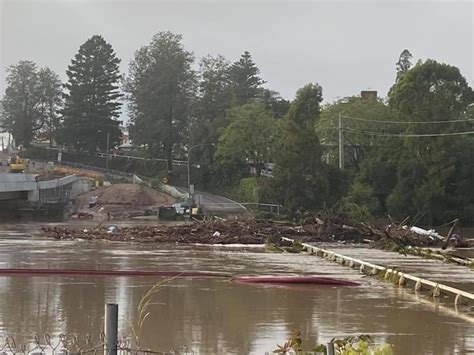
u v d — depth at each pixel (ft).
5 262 99.30
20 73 488.85
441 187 247.29
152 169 416.26
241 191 339.77
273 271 93.76
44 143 504.84
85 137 437.99
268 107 440.04
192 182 389.19
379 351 32.65
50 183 291.99
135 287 73.92
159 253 121.08
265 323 54.60
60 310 58.75
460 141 254.68
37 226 205.26
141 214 283.38
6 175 239.30
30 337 47.57
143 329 50.98
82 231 159.74
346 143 293.43
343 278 85.71
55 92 496.23
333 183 242.99
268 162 363.35
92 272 85.97
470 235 204.64
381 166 269.44
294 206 236.43
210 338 48.47
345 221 160.15
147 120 412.77
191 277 84.94
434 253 120.16
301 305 64.03
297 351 35.91
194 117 417.69
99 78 439.22
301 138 238.68
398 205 252.21
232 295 69.77
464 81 261.24
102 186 342.44
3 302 62.49
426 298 69.36
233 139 344.49
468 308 63.36
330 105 315.99
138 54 444.14
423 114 254.88
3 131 497.87
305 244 133.59
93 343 45.47
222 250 130.21
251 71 465.47
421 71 258.78
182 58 422.82
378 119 289.33
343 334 50.80
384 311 61.31
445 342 48.37
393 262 110.42
